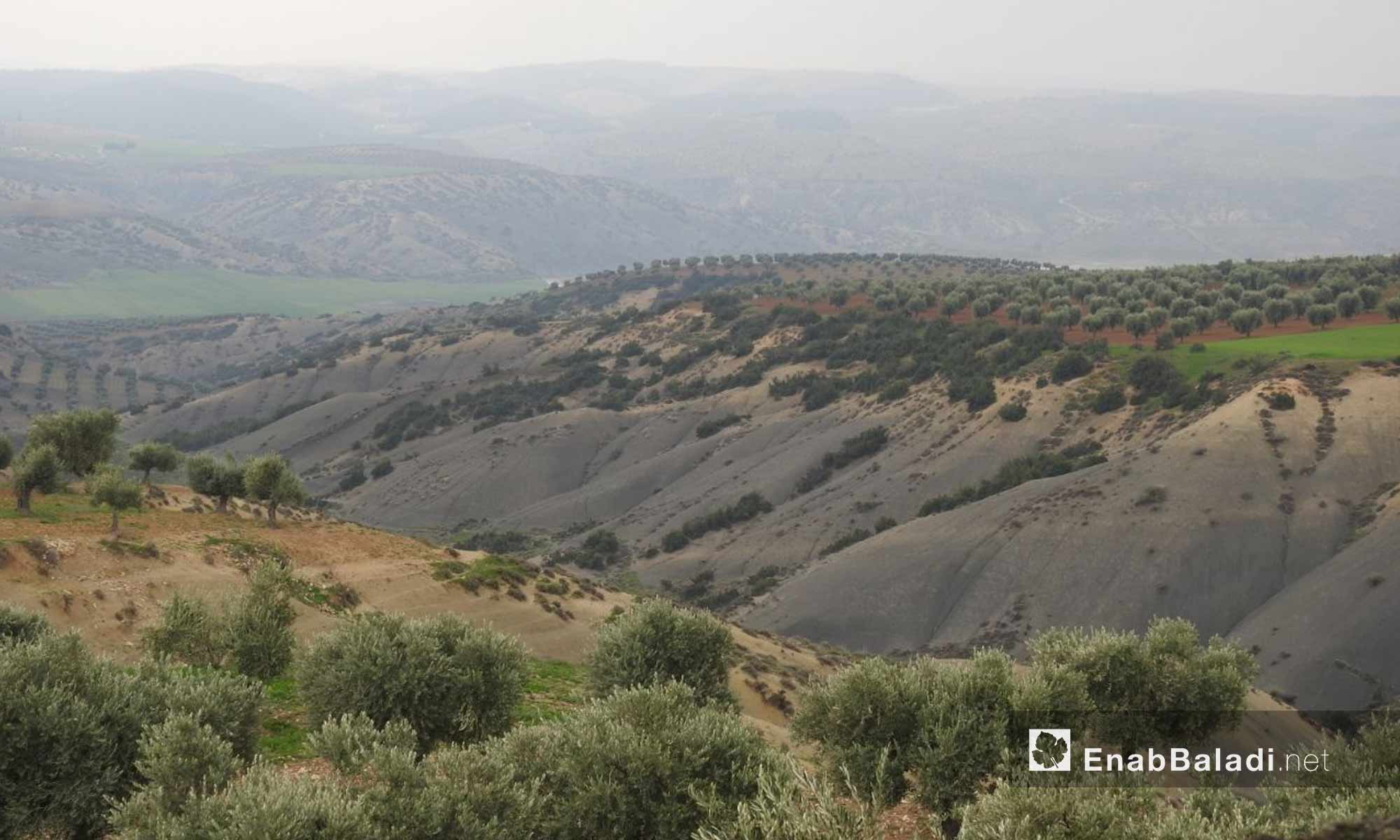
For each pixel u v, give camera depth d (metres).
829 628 98.19
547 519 163.25
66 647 23.86
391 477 191.75
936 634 95.75
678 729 22.77
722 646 35.25
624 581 126.31
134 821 19.03
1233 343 143.25
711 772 21.81
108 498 47.97
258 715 24.95
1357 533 92.62
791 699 48.38
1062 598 94.31
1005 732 23.92
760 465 159.25
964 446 139.50
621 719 23.39
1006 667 25.72
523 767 22.16
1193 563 93.94
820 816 18.53
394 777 20.02
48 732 20.98
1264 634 82.44
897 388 167.00
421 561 57.88
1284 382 117.50
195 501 61.00
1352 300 153.75
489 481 180.50
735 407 191.75
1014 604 95.25
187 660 33.25
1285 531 95.38
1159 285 180.62
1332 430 106.81
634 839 20.97
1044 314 173.88
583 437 193.00
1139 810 19.34
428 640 28.00
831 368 193.62
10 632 30.41
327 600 49.06
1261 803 24.16
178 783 20.22
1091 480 109.50
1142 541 97.00
